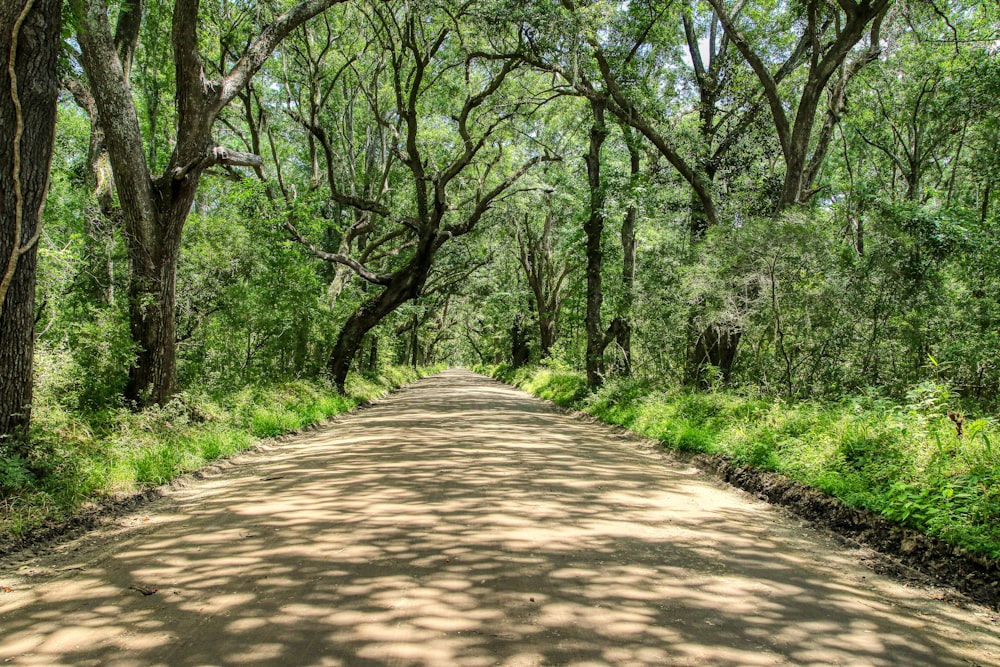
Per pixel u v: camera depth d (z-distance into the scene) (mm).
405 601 4488
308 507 7340
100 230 11414
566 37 17281
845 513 7094
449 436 14109
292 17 11992
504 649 3764
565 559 5504
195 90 10750
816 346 13352
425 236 23875
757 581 5188
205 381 13641
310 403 17609
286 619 4168
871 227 13609
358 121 31500
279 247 17484
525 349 50875
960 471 6641
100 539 6340
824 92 21938
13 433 7320
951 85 18203
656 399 16266
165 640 3869
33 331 7586
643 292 19922
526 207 30500
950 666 3812
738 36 16141
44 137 7395
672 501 8141
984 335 12023
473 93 25375
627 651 3781
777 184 20281
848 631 4254
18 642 3877
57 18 7352
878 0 14648
